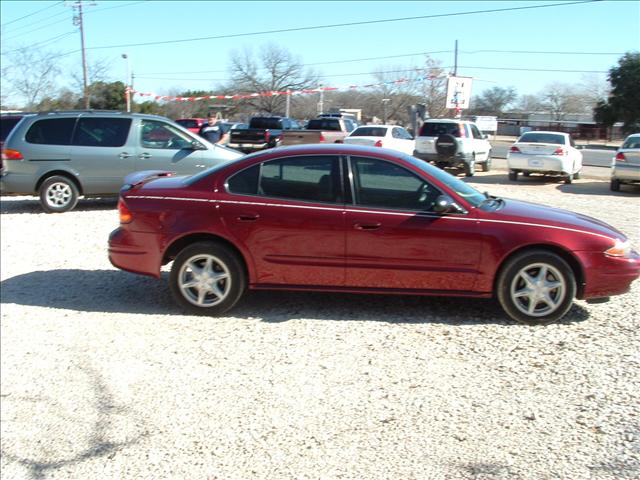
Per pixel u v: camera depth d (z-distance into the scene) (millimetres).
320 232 5457
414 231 5367
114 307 6043
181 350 4977
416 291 5484
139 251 5738
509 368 4500
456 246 5348
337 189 5520
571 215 5746
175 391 4332
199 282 5633
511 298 5348
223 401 4172
